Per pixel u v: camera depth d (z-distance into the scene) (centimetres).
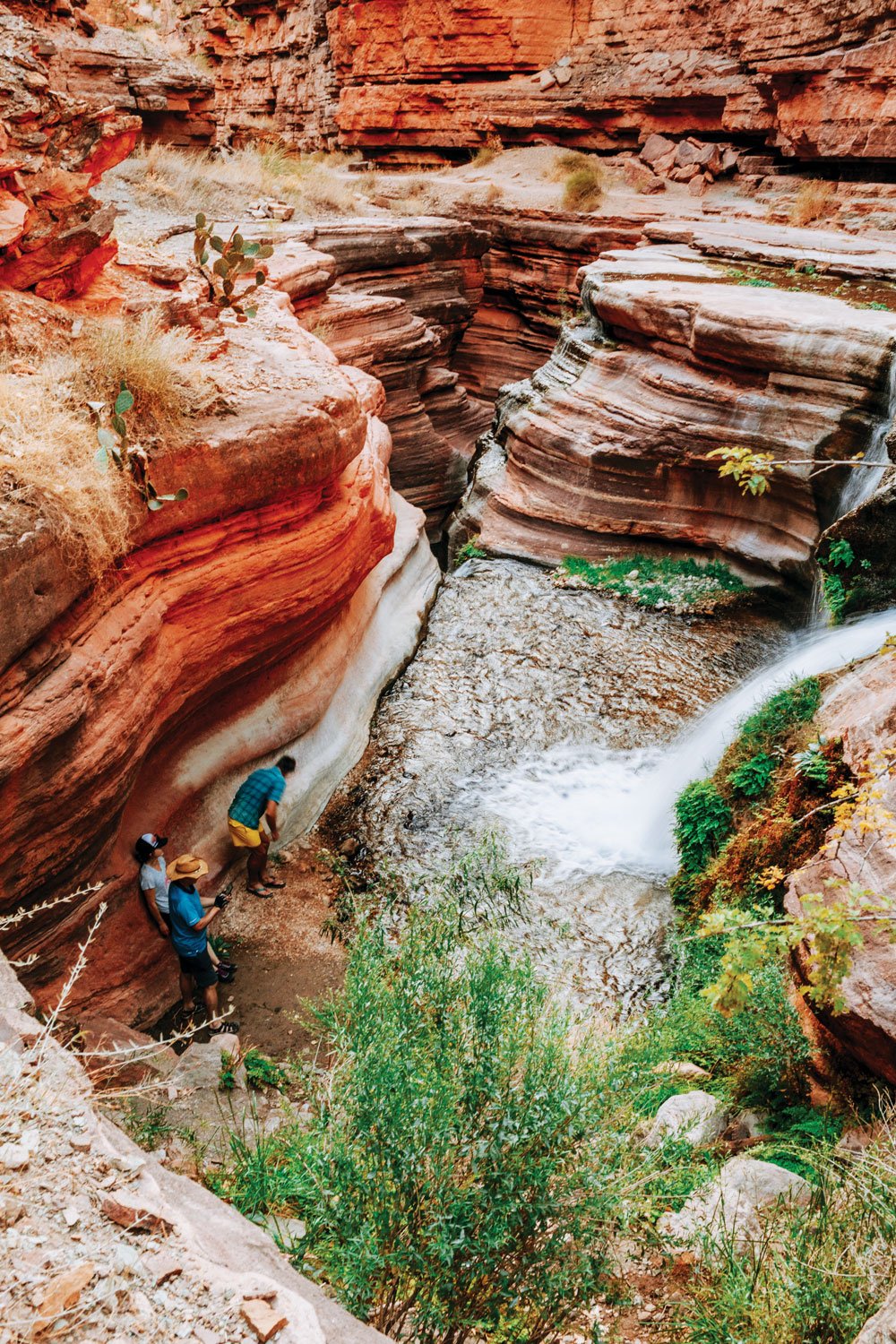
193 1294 261
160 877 721
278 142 3634
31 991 612
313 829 942
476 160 2877
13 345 714
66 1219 270
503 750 1055
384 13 3019
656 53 2603
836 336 1206
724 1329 362
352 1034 394
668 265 1692
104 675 600
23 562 528
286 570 828
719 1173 462
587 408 1466
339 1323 268
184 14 4459
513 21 2841
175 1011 731
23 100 788
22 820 552
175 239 1558
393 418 1944
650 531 1420
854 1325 341
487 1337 355
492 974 403
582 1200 352
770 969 602
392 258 2059
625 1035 466
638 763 1040
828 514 1240
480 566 1480
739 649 1235
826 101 2031
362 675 1110
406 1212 351
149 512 671
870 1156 419
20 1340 235
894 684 695
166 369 728
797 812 712
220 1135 523
